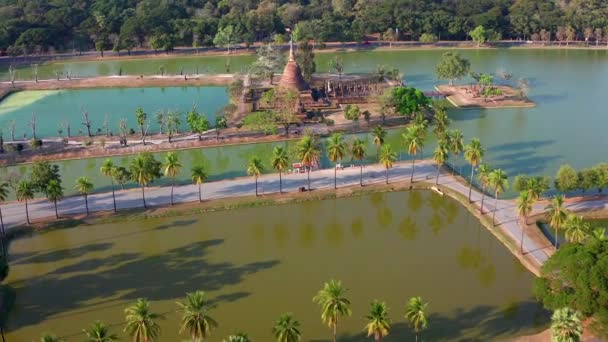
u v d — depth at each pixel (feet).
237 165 558.56
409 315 299.58
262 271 388.78
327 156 569.64
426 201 485.15
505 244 417.08
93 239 428.97
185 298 359.66
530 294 361.10
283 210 470.39
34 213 460.14
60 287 372.99
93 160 575.38
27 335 329.11
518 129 645.92
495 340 317.01
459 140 499.10
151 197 484.74
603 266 300.40
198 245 421.18
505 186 446.19
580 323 282.97
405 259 402.72
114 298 360.89
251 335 325.42
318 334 325.01
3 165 557.74
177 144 598.34
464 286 370.12
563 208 390.21
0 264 357.82
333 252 413.18
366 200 485.97
